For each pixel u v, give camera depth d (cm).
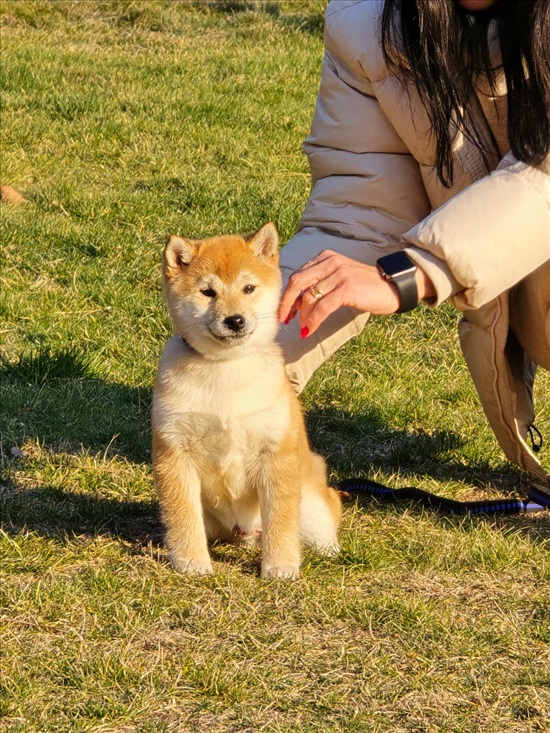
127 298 1147
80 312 1113
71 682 501
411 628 562
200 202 1405
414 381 1008
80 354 1011
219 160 1602
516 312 713
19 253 1221
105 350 1041
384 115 681
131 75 1923
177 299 630
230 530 686
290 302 578
